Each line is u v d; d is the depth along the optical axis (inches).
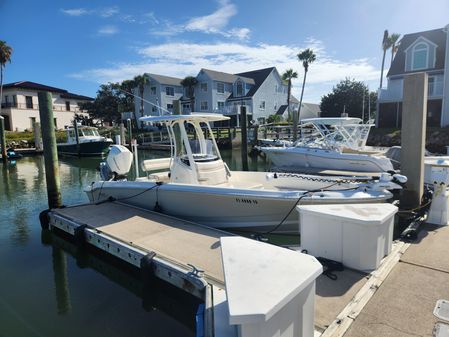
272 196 213.9
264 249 98.2
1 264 221.1
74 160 938.1
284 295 74.5
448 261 149.8
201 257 167.8
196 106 1528.1
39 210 367.6
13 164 840.9
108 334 144.9
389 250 156.7
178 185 240.8
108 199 294.2
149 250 179.0
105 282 194.7
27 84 1585.9
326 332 102.3
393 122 970.1
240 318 68.4
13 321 155.1
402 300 119.0
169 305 165.5
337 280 133.5
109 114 1748.3
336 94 1416.1
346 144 511.2
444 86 862.5
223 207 231.8
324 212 146.9
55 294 180.2
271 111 1571.1
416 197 223.0
